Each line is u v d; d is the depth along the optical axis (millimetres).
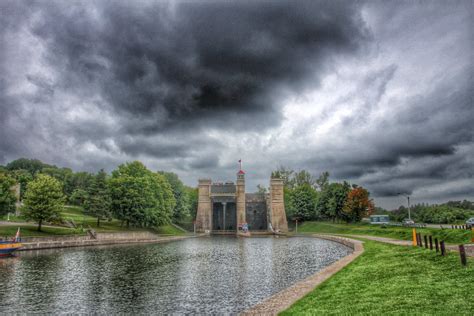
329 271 36656
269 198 185375
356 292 25016
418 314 18516
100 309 30438
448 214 130375
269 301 25031
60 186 90312
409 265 32188
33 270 48844
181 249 83062
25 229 85688
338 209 154375
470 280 23328
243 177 182250
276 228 180125
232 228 187500
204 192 181625
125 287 38812
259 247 88688
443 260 30922
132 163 124188
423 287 23672
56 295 35281
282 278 43594
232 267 52875
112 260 60156
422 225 103625
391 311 19531
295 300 24594
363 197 139875
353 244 71312
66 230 93938
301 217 190875
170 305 31484
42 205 84875
